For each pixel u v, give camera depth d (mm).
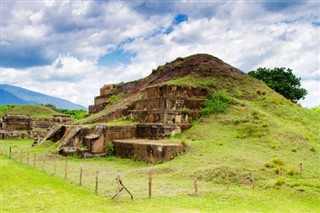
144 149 25812
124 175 20656
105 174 21188
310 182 16484
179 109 31734
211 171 18750
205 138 27844
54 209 13195
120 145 28594
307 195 15109
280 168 19391
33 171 21734
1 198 14820
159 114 31062
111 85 54844
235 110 32031
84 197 15180
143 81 48688
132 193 15883
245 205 14039
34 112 66750
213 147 24625
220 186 17109
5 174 20297
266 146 24828
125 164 25734
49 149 32812
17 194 15578
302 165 20781
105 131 29859
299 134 26703
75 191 16359
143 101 35344
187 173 19375
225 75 40156
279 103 35531
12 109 68750
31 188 16797
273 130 27312
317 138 27875
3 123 56219
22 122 57844
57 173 21234
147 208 13328
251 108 32312
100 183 18172
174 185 17406
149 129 30828
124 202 14359
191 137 28797
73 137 30484
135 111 35125
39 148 35312
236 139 26531
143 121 33438
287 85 49062
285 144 25031
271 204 14273
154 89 35438
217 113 32125
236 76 40969
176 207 13500
